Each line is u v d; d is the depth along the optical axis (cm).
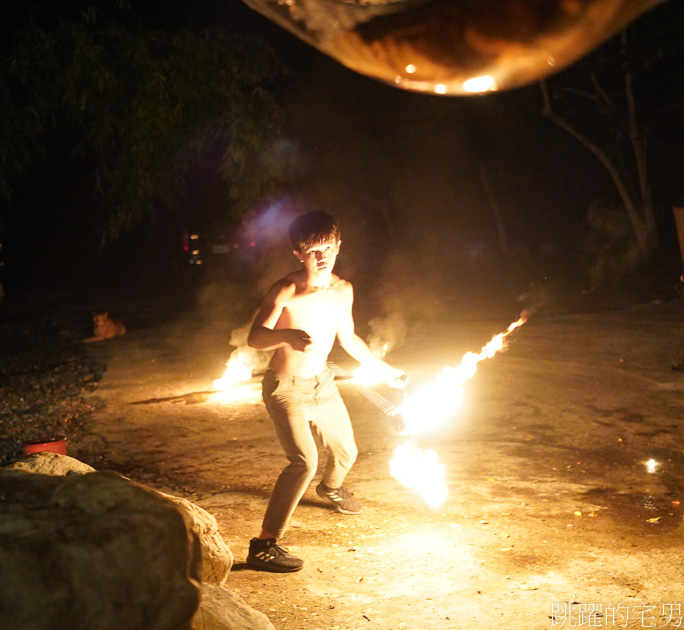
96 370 1208
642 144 2369
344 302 480
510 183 3120
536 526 495
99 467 672
